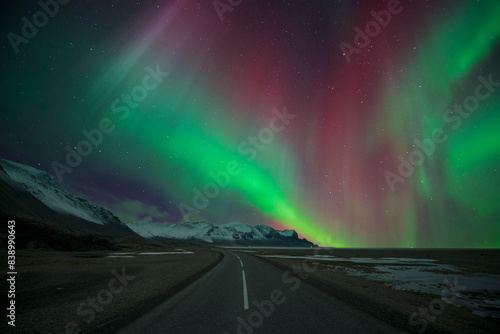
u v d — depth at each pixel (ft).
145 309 21.59
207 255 135.33
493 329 21.38
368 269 85.20
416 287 49.80
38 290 30.14
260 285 35.14
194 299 25.79
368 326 17.79
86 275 44.14
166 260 90.58
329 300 25.80
